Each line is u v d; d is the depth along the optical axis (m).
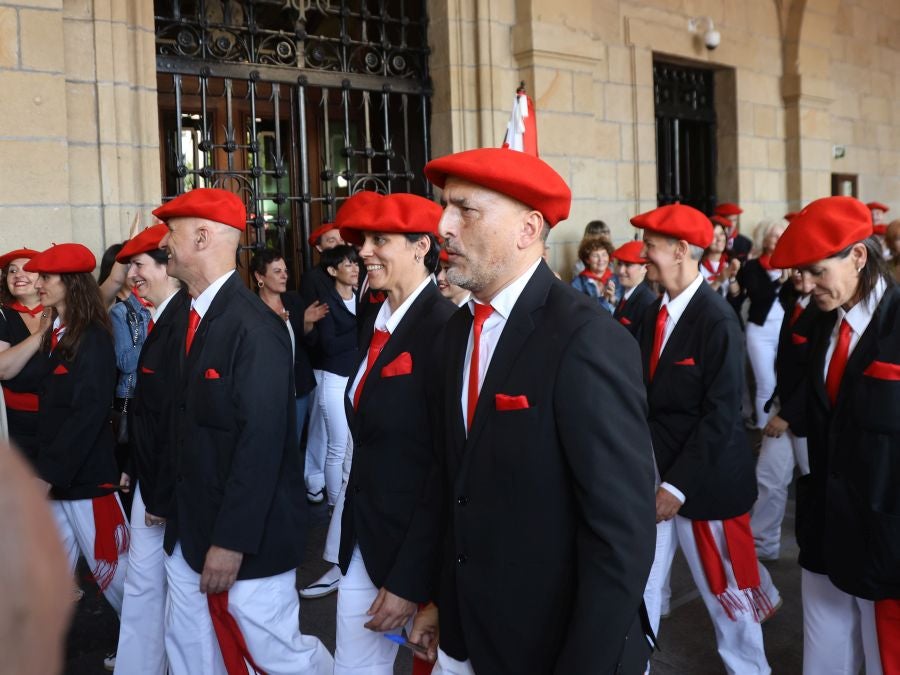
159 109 5.63
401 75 6.53
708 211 9.30
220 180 5.74
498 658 1.62
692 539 2.99
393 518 2.27
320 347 4.87
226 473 2.46
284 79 5.88
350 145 6.22
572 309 1.63
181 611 2.55
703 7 8.69
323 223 6.39
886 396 2.17
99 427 3.19
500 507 1.61
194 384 2.49
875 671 2.40
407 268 2.38
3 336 4.09
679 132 9.09
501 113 6.74
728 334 2.91
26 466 0.50
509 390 1.61
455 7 6.55
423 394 2.25
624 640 1.50
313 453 5.19
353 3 6.51
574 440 1.53
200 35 5.53
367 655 2.40
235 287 2.58
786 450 4.05
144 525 2.80
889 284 2.25
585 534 1.55
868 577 2.21
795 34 9.73
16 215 4.45
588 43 7.18
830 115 10.71
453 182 1.70
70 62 4.77
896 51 12.01
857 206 2.29
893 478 2.18
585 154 7.27
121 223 4.95
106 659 3.31
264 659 2.52
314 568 4.22
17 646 0.46
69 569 0.51
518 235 1.68
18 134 4.45
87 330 3.19
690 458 2.87
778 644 3.35
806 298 3.55
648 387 3.09
